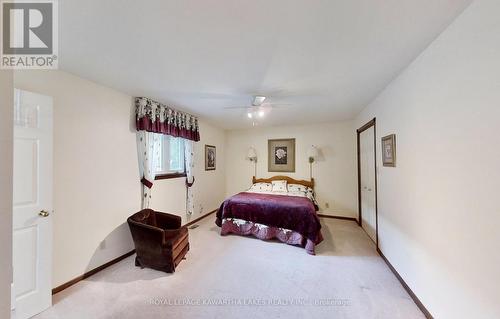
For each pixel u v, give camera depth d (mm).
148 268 2430
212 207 5004
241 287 2086
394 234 2314
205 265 2523
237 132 5566
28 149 1698
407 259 2016
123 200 2695
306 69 2037
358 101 3104
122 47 1644
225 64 1934
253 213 3457
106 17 1288
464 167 1299
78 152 2176
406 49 1694
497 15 1075
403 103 2070
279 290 2041
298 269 2438
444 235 1488
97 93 2375
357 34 1486
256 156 5371
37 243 1737
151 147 3025
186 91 2650
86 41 1552
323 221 4398
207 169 4781
